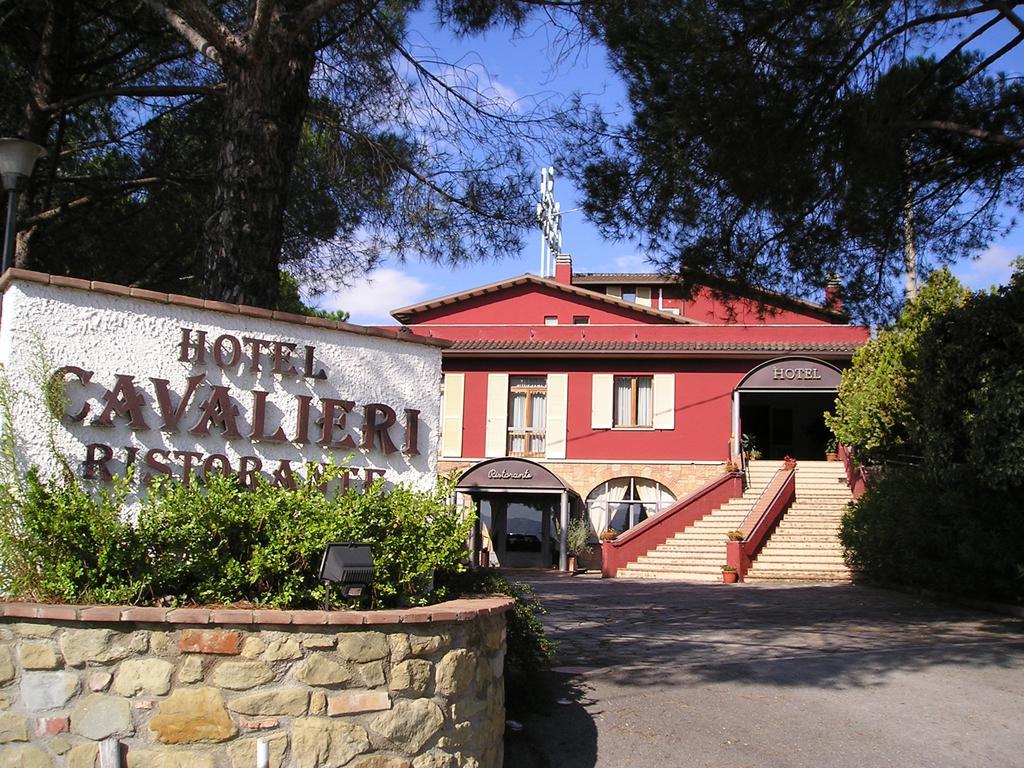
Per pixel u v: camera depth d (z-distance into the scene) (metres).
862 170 10.33
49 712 4.25
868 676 8.24
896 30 10.09
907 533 14.42
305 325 5.94
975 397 11.41
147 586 4.68
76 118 12.60
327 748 4.32
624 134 10.94
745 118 10.09
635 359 27.55
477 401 28.00
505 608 5.32
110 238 13.41
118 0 10.84
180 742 4.21
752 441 27.27
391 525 5.46
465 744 4.83
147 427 5.31
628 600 14.88
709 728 6.66
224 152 7.57
